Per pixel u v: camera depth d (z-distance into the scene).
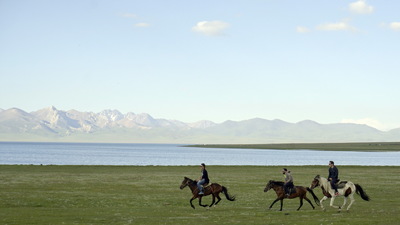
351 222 25.67
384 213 29.75
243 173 67.88
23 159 149.50
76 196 37.62
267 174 66.06
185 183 32.28
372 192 43.25
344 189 30.77
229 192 42.97
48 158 160.38
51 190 41.78
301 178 58.97
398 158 179.62
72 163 124.31
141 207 32.59
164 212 30.08
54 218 26.59
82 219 26.39
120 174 62.62
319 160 156.75
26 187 43.94
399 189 45.56
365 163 133.00
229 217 27.84
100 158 164.88
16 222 24.86
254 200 37.56
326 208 32.72
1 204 32.50
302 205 34.69
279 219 27.00
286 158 176.88
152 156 193.12
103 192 41.00
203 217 27.83
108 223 25.02
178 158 171.25
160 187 46.16
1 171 64.50
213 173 67.50
